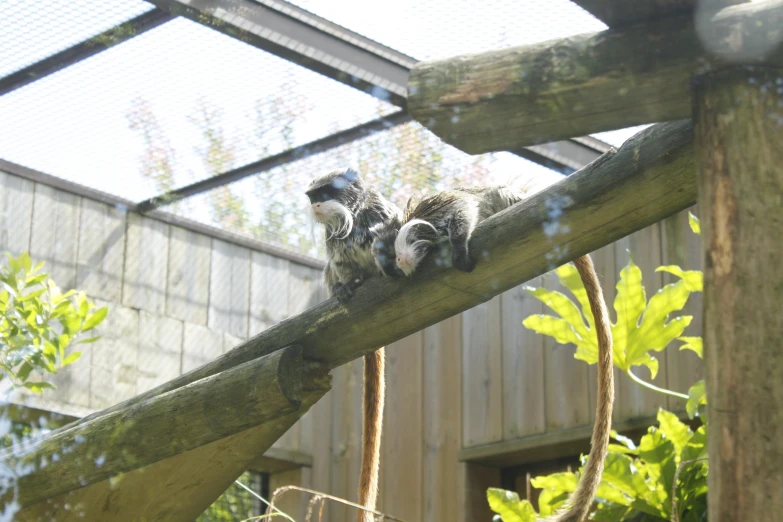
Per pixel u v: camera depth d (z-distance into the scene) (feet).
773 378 7.54
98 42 16.43
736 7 8.23
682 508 14.56
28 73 17.28
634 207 9.51
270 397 11.09
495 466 22.18
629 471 14.60
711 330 7.91
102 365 21.11
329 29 16.55
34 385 17.11
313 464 24.59
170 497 12.89
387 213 14.56
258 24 16.01
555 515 12.42
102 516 12.94
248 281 24.16
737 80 8.18
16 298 16.21
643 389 19.19
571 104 8.83
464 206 12.55
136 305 22.09
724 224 7.98
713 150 8.18
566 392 20.26
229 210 22.04
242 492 24.03
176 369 22.48
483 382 21.98
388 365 24.14
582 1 8.46
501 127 9.22
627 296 15.10
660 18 8.52
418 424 23.07
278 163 19.30
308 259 25.32
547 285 21.20
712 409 7.79
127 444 12.03
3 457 12.75
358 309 11.45
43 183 21.04
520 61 8.96
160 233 22.85
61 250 21.04
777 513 7.28
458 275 10.72
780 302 7.67
